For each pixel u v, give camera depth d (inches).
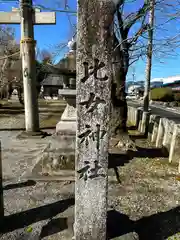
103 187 69.7
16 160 167.0
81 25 61.9
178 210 100.2
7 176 135.3
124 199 109.6
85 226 71.8
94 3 60.7
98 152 68.1
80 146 67.8
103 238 72.7
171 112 608.7
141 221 91.0
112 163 161.6
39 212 95.4
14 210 96.8
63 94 134.5
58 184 124.2
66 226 84.9
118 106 214.2
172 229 86.4
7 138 244.7
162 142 209.3
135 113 356.8
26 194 112.1
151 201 108.2
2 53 503.8
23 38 229.8
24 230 82.9
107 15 61.6
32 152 188.9
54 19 226.5
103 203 70.7
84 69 64.2
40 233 81.0
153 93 1004.6
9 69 557.0
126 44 198.7
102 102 66.0
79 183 69.5
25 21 224.5
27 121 251.9
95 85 65.1
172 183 130.1
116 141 201.6
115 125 214.4
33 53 237.1
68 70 133.3
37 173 136.8
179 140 162.6
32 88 244.2
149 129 261.7
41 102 899.4
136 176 139.6
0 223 84.0
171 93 975.0
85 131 67.1
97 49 63.2
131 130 317.1
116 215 92.7
